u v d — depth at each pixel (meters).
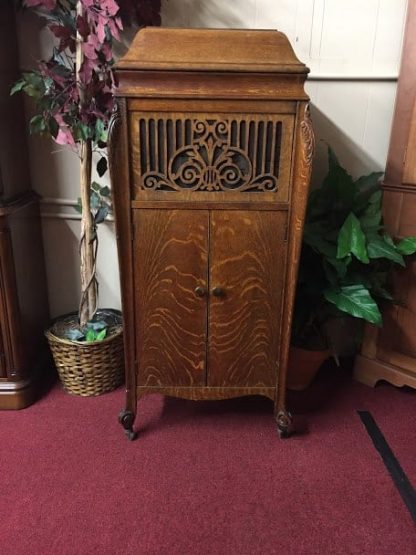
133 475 1.35
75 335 1.68
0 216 1.47
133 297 1.36
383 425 1.60
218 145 1.23
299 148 1.23
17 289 1.59
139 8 1.52
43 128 1.45
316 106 1.76
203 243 1.31
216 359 1.44
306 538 1.16
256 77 1.18
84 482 1.32
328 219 1.67
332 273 1.58
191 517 1.21
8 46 1.57
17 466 1.37
